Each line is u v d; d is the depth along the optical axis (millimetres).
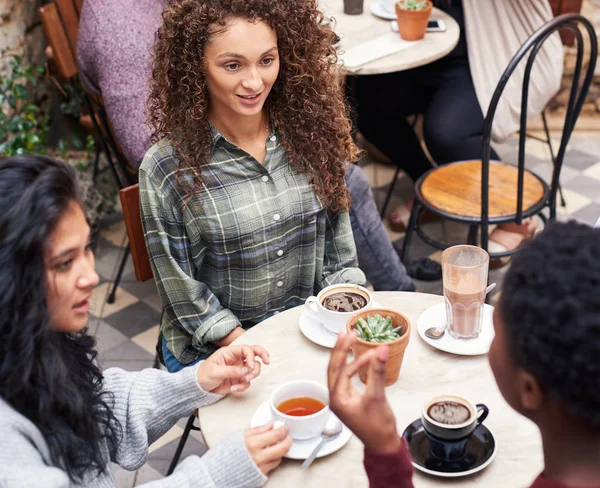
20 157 1060
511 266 750
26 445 1082
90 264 1139
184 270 1675
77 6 2678
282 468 1224
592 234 725
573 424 730
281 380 1401
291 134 1674
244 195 1639
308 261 1760
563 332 677
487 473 1180
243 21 1483
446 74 2902
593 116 3615
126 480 2102
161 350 1883
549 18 2764
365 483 1187
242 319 1780
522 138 2145
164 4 2305
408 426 1250
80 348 1256
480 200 2355
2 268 1014
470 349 1426
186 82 1558
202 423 1325
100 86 2316
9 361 1053
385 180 3410
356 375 1392
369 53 2574
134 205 1694
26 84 3258
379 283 2434
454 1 2855
